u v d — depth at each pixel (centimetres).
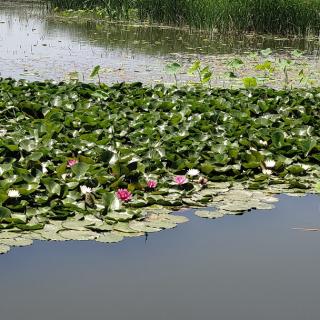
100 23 1978
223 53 1452
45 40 1559
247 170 584
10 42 1491
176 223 466
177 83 1036
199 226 468
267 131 671
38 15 2139
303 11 1778
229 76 985
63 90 802
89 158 559
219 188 546
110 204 478
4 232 430
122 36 1703
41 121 660
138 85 879
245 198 528
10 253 406
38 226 437
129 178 536
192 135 646
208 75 914
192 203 507
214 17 1786
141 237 441
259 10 1769
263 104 777
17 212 457
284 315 347
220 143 629
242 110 766
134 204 490
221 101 796
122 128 656
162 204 500
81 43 1531
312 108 800
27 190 474
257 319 343
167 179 546
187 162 572
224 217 488
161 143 619
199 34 1781
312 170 602
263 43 1659
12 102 727
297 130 692
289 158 623
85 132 642
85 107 745
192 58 1352
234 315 346
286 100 825
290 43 1684
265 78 1068
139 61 1281
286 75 1070
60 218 455
